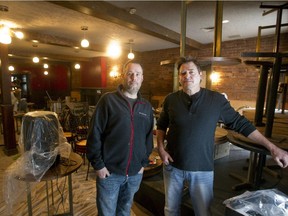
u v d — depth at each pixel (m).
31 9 3.32
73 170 1.55
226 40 5.48
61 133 1.65
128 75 1.35
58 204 2.19
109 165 1.36
